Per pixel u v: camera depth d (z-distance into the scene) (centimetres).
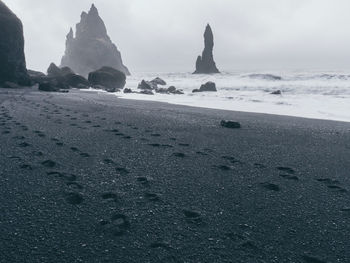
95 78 4691
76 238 331
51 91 3006
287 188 534
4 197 430
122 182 519
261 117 1641
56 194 450
